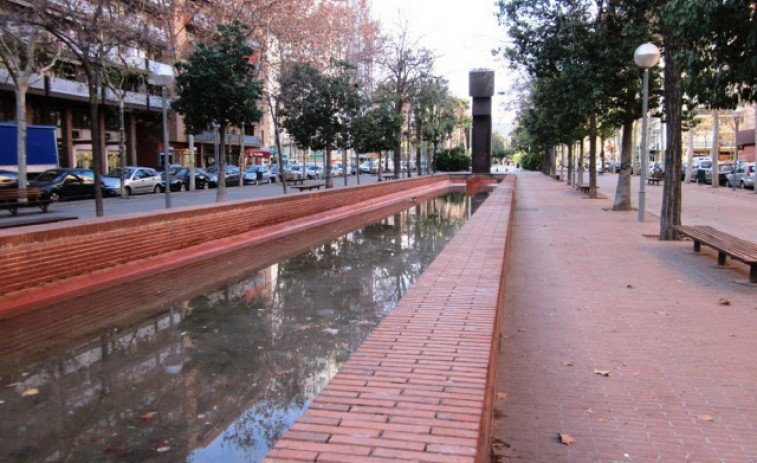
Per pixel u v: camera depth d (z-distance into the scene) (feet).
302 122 88.63
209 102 52.01
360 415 8.44
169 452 12.74
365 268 34.12
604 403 14.62
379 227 54.95
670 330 20.53
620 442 12.60
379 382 9.80
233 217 41.19
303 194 53.47
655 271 30.91
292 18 86.33
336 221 59.57
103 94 89.92
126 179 104.32
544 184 137.18
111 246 29.40
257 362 18.38
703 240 32.19
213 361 18.45
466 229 31.76
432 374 10.19
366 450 7.34
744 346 18.71
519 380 16.14
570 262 33.94
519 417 13.87
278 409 15.05
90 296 26.32
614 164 228.63
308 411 8.57
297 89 88.02
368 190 75.20
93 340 20.38
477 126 160.66
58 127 130.72
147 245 32.17
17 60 72.54
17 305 23.75
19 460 12.28
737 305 23.70
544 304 24.39
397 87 125.18
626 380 16.08
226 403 15.38
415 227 55.11
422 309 14.84
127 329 21.65
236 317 23.40
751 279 27.61
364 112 104.32
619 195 64.85
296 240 45.32
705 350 18.42
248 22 78.64
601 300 24.90
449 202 88.28
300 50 94.17
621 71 59.93
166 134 47.50
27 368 17.71
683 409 14.23
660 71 59.16
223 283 29.53
